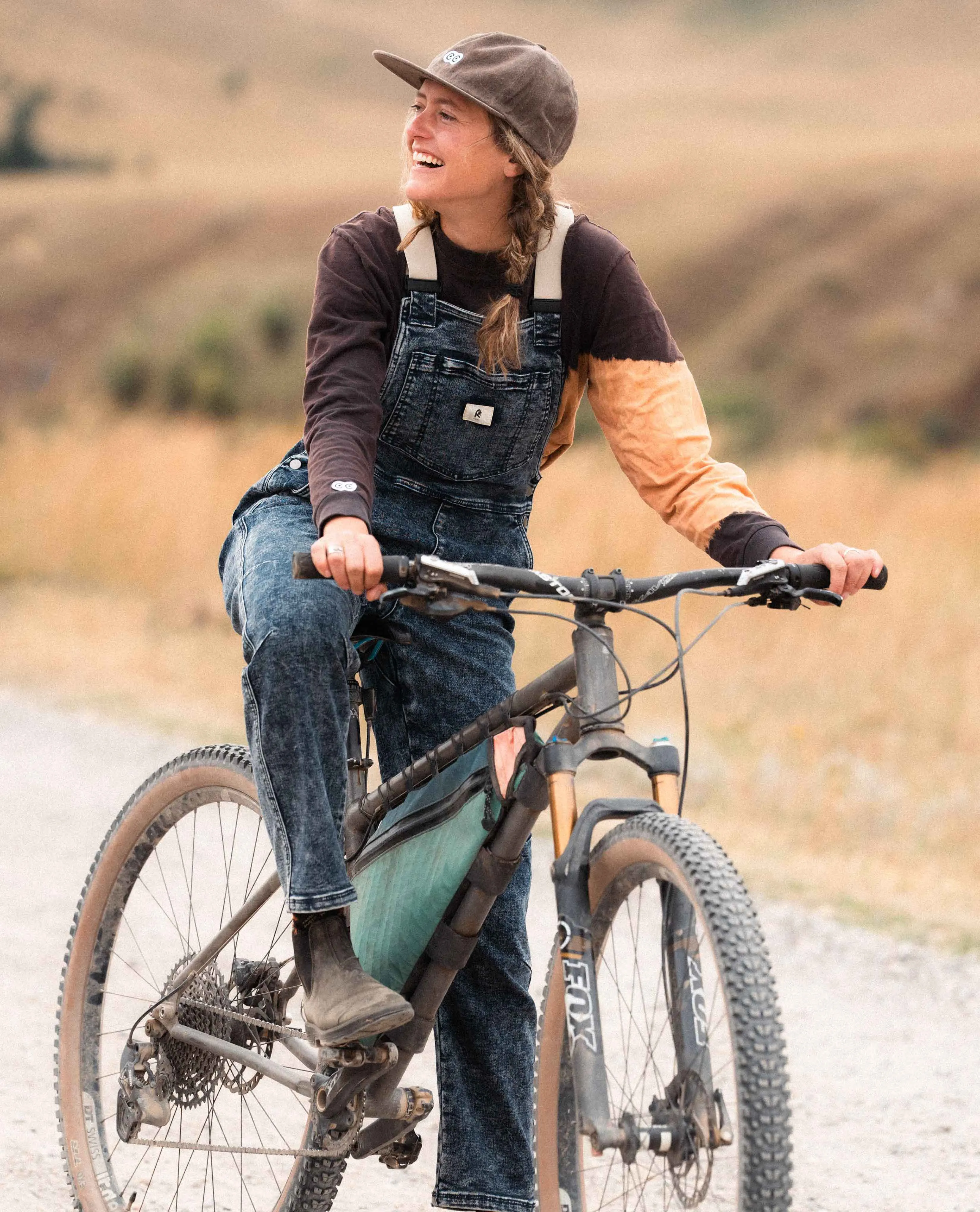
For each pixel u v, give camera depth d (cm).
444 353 1052
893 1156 1462
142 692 4084
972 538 5359
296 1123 1494
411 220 1052
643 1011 1046
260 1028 1136
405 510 1094
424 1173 1422
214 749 1183
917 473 7106
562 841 910
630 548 4962
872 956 2091
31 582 5966
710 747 3403
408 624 1116
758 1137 775
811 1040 1791
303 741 991
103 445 6956
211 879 2183
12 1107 1498
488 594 875
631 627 4434
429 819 1045
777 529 1012
